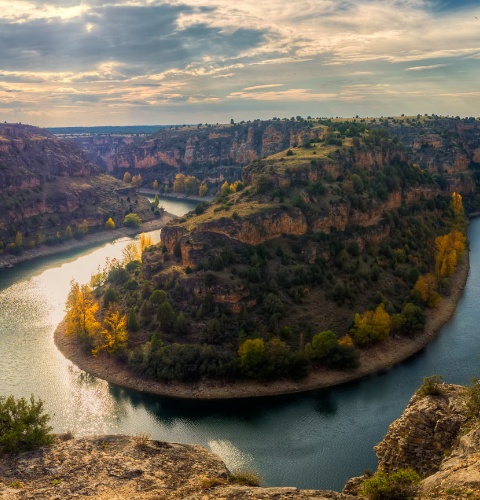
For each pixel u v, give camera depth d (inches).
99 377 4655.5
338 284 5364.2
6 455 1588.3
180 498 1318.9
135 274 6136.8
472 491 1210.6
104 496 1336.1
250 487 1369.3
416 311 5201.8
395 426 2007.9
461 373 4411.9
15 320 5964.6
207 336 4753.9
